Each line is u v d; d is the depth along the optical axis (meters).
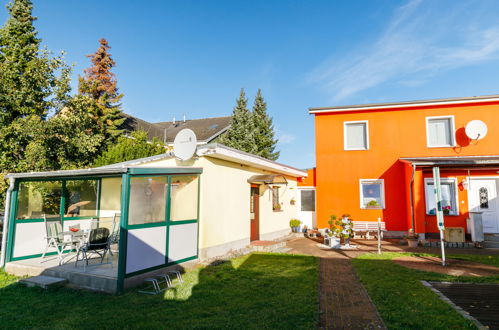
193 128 27.58
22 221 8.24
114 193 9.91
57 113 13.27
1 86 11.33
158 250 7.06
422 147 14.38
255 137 29.36
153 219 7.05
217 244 9.45
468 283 6.38
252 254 10.00
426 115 14.51
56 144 12.55
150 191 7.02
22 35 13.64
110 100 21.53
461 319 4.40
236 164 10.91
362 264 8.23
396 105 14.62
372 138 14.98
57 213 10.24
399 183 14.32
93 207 10.33
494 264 8.20
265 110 31.42
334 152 15.41
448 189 13.73
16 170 11.46
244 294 5.73
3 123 11.62
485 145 13.80
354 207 14.80
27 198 8.76
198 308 5.02
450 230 11.48
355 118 15.31
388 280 6.59
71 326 4.35
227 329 4.19
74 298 5.61
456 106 14.24
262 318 4.55
